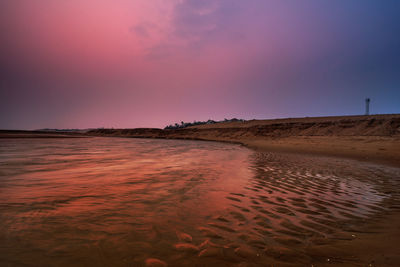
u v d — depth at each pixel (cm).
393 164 1153
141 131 10769
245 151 2089
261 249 274
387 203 482
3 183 641
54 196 503
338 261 248
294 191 577
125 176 768
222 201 482
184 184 648
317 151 1933
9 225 332
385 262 243
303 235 317
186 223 356
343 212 420
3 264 227
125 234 309
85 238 294
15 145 2603
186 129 9781
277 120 7769
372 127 3966
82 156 1484
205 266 235
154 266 232
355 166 1072
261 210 426
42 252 254
